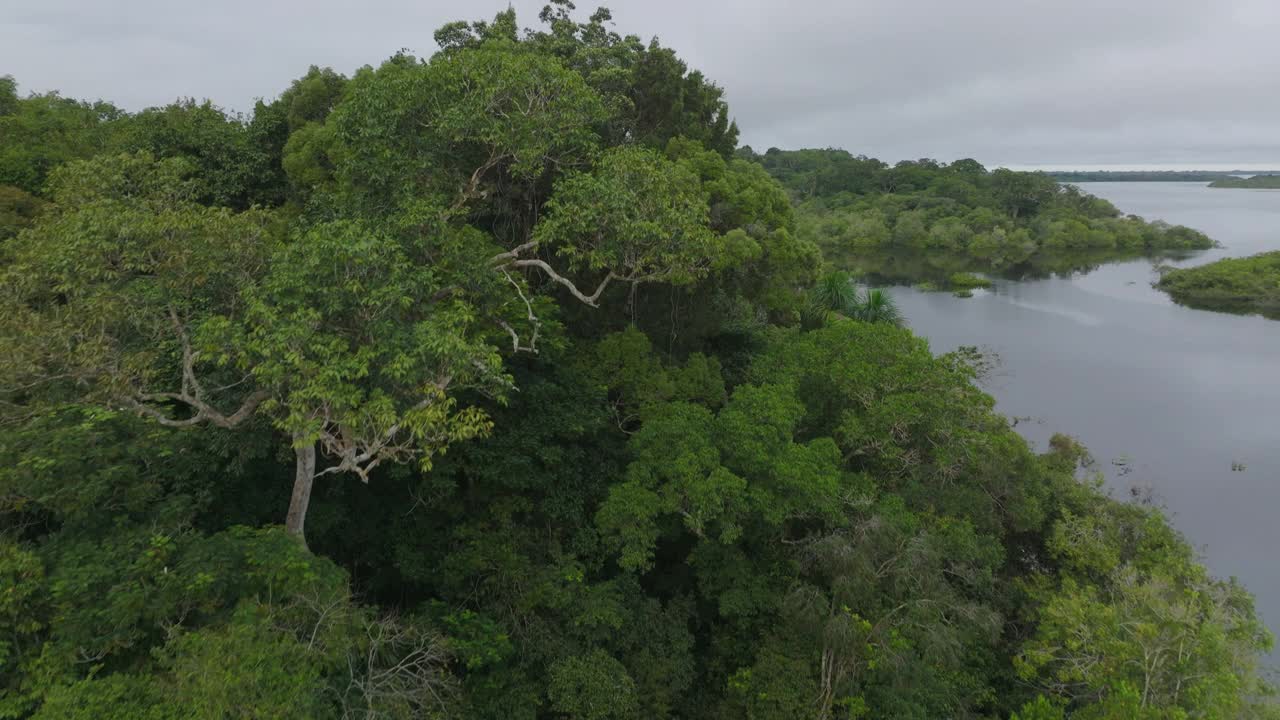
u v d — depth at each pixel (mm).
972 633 14523
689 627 17297
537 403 16344
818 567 14844
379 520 16266
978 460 17766
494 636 13812
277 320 10406
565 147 17031
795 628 14844
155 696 8266
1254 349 47250
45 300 12820
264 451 13336
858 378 17594
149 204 14328
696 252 16484
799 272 23656
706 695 15914
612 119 21703
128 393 11367
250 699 8164
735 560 15820
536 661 14383
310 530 14602
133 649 9688
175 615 9891
